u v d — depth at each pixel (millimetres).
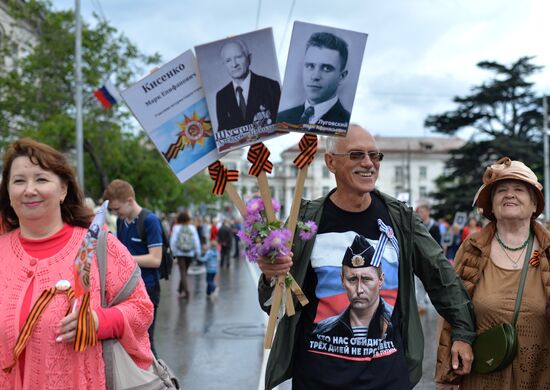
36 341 2480
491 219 3572
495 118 53438
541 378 3326
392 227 3182
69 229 2738
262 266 2904
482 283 3453
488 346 3256
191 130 2996
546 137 42438
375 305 3029
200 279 19047
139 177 28750
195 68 2980
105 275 2666
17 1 25469
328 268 3068
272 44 2973
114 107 25297
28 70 25062
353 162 3066
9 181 2695
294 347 3133
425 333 9031
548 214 43281
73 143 24969
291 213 2992
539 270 3365
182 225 13789
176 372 6809
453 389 3488
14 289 2574
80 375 2512
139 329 2697
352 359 2973
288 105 2973
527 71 53156
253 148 3004
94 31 24672
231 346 8172
